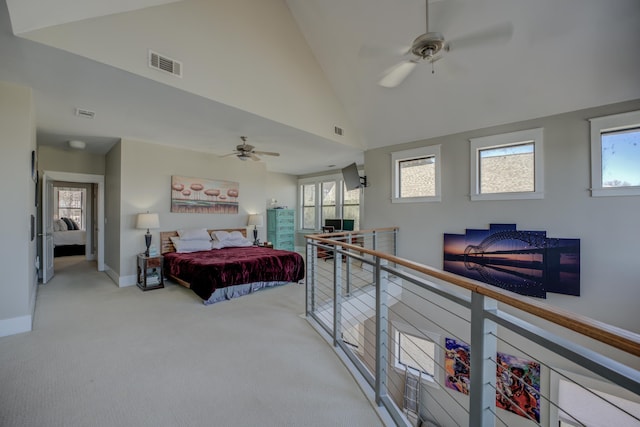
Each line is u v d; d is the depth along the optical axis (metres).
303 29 3.81
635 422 2.99
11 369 2.08
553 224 3.45
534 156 3.58
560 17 2.69
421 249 4.61
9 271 2.63
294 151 5.32
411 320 4.62
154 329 2.80
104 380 1.96
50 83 2.56
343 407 1.73
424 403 4.42
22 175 2.68
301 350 2.41
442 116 4.07
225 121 3.55
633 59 2.76
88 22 2.15
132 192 4.51
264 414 1.67
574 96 3.20
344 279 4.71
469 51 3.18
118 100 2.91
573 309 3.33
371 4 3.16
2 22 1.79
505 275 3.77
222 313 3.25
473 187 4.05
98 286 4.36
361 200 6.95
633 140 3.04
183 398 1.79
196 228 5.24
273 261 4.26
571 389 3.32
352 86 4.20
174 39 2.62
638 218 2.99
